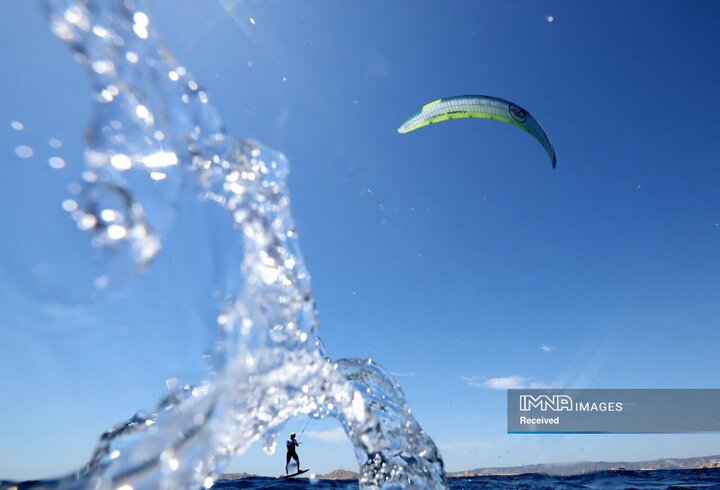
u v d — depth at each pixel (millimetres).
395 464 3062
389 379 3414
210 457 2227
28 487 1845
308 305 2906
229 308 2436
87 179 1902
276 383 2602
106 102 1981
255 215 2672
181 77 2342
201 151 2428
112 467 1970
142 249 2016
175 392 2355
